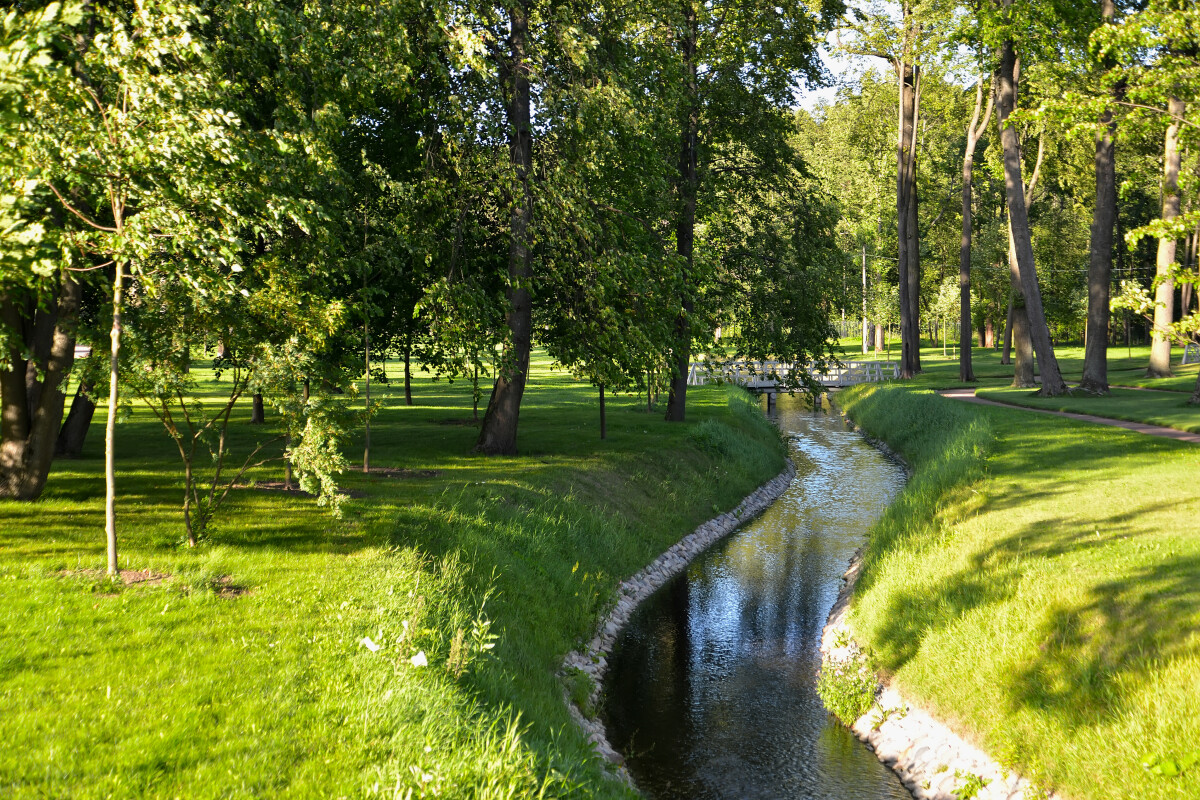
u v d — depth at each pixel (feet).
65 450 64.08
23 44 25.14
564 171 64.03
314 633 28.09
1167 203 128.57
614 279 65.87
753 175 105.81
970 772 29.12
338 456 37.01
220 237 31.89
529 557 47.70
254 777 18.69
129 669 24.08
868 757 33.86
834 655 43.98
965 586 39.93
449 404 128.06
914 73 166.81
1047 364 116.06
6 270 29.35
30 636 25.77
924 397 123.65
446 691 24.82
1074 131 59.82
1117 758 25.30
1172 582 34.01
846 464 107.76
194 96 31.65
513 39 64.39
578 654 42.27
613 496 65.67
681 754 33.94
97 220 41.60
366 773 19.19
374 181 60.70
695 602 54.13
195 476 54.90
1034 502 51.98
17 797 17.01
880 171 209.97
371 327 73.56
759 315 104.63
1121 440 72.69
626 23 69.92
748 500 83.76
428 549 41.68
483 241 69.92
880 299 236.63
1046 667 30.91
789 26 98.02
